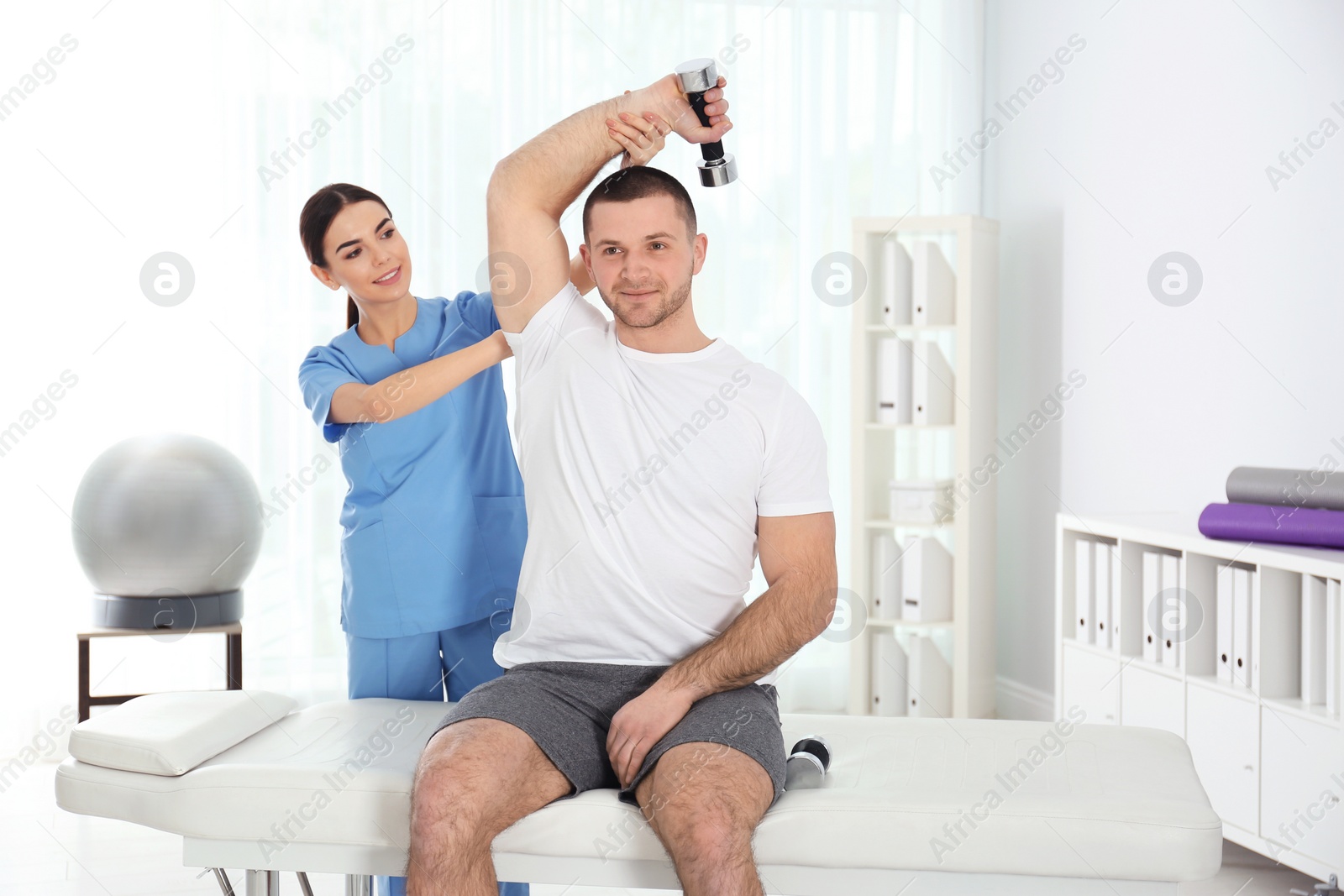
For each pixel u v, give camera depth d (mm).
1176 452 2799
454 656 1860
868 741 1701
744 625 1483
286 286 3340
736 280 3576
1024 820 1374
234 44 3303
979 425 3303
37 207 3176
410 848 1318
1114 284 3051
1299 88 2379
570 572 1559
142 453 2678
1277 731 2049
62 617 3227
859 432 3350
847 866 1388
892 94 3633
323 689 3383
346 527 1834
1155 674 2377
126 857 2434
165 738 1518
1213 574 2299
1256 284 2516
